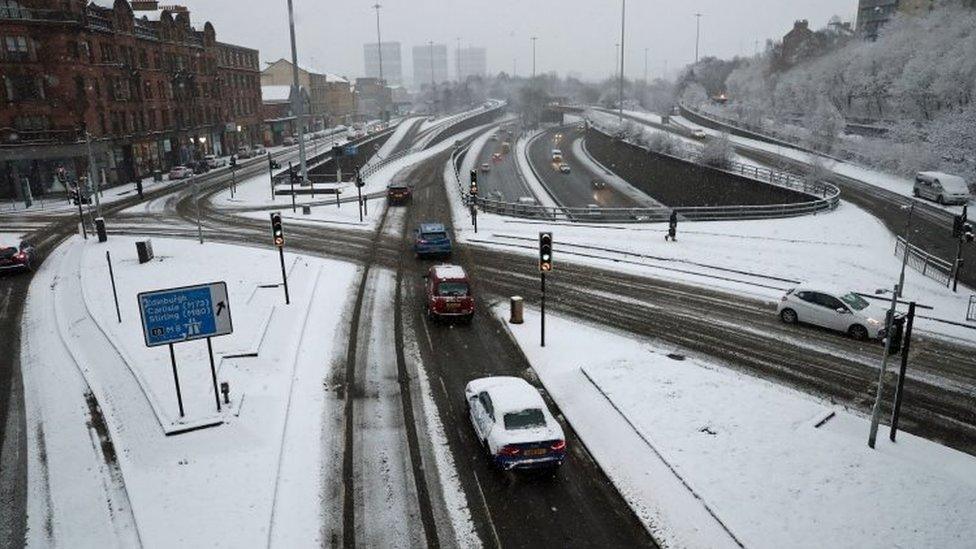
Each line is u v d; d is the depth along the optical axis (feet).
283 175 211.00
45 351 73.26
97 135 195.31
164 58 237.04
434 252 113.91
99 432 54.95
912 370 67.21
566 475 49.21
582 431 55.36
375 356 71.36
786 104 324.60
